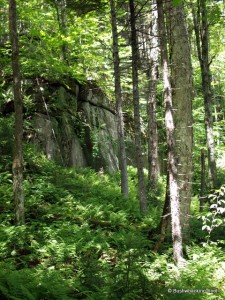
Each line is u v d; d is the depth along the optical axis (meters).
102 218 10.26
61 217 9.74
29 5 16.89
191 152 8.52
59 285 5.31
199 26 15.58
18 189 8.55
